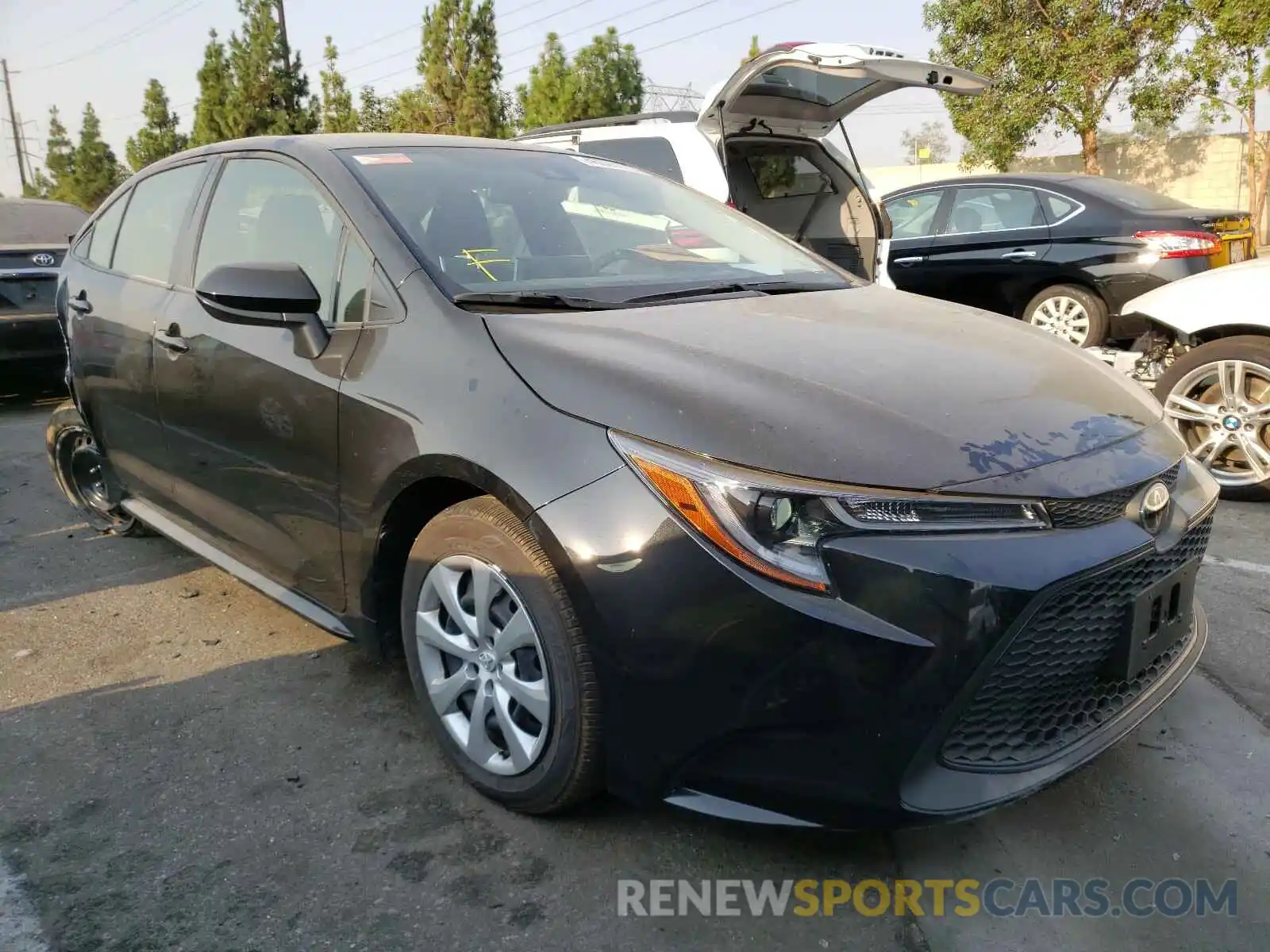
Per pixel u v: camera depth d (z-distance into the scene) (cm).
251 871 219
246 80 2723
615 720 204
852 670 182
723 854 222
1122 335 745
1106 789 245
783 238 361
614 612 196
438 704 248
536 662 220
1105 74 1805
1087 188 764
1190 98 1856
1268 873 215
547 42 2656
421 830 232
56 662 327
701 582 189
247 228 315
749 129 648
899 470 190
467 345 234
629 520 196
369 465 246
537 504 206
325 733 278
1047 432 211
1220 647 320
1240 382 461
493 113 2614
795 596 184
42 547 445
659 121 654
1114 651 208
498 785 235
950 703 184
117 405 373
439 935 200
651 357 220
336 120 2858
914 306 292
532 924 202
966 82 621
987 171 2161
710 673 190
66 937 200
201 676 314
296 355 271
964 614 182
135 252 377
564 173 336
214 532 335
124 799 248
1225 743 264
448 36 2575
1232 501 471
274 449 282
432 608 247
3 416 770
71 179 4191
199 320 314
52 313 743
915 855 222
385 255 261
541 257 282
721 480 189
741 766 195
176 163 371
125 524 446
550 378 218
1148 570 211
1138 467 213
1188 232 708
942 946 196
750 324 248
